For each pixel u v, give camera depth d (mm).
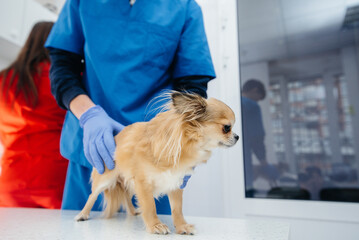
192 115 1141
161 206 1514
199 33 1641
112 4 1537
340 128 2791
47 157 2096
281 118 2846
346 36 2797
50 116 2119
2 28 2703
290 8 2871
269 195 2670
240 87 2793
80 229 992
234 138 1228
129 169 1130
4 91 2037
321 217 2365
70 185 1604
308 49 2863
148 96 1597
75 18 1623
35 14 3152
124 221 1221
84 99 1476
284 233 966
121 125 1408
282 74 2889
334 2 2762
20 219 1186
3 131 2074
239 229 1042
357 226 2268
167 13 1581
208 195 2645
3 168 2061
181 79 1599
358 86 2764
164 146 1046
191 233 940
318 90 2840
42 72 2092
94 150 1246
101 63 1519
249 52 2910
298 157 2779
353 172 2709
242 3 2947
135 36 1539
